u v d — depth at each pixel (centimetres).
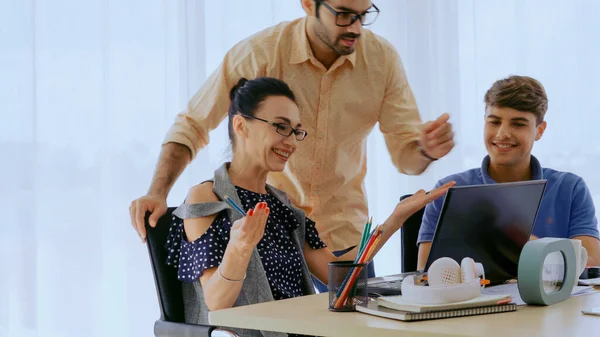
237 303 175
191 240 175
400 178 286
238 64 264
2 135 237
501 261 172
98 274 248
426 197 193
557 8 319
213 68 263
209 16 262
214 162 263
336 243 271
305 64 264
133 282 253
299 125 197
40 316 242
